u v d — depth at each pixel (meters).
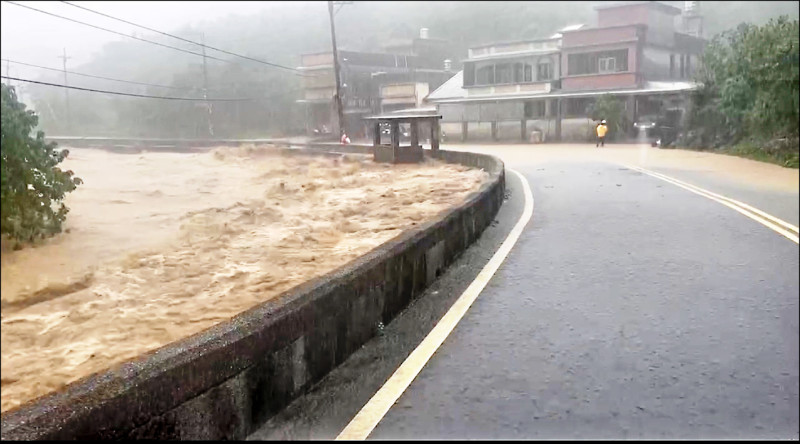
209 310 8.24
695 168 20.52
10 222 11.84
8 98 12.39
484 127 41.50
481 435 3.35
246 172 25.05
